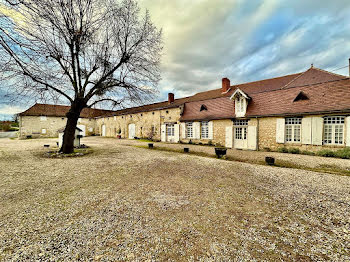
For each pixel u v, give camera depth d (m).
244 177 5.07
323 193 3.84
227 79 16.31
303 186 4.30
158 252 1.97
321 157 8.34
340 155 8.08
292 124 10.13
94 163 6.97
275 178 4.97
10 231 2.36
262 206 3.20
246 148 11.98
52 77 5.70
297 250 2.02
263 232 2.38
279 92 11.24
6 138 22.59
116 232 2.36
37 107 23.91
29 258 1.84
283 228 2.49
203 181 4.68
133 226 2.51
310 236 2.30
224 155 8.60
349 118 8.17
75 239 2.20
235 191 3.95
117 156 8.72
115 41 9.07
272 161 6.86
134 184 4.41
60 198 3.51
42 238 2.21
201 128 15.01
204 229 2.45
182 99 20.34
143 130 21.64
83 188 4.10
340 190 4.03
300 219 2.75
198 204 3.26
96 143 16.08
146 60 9.46
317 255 1.93
